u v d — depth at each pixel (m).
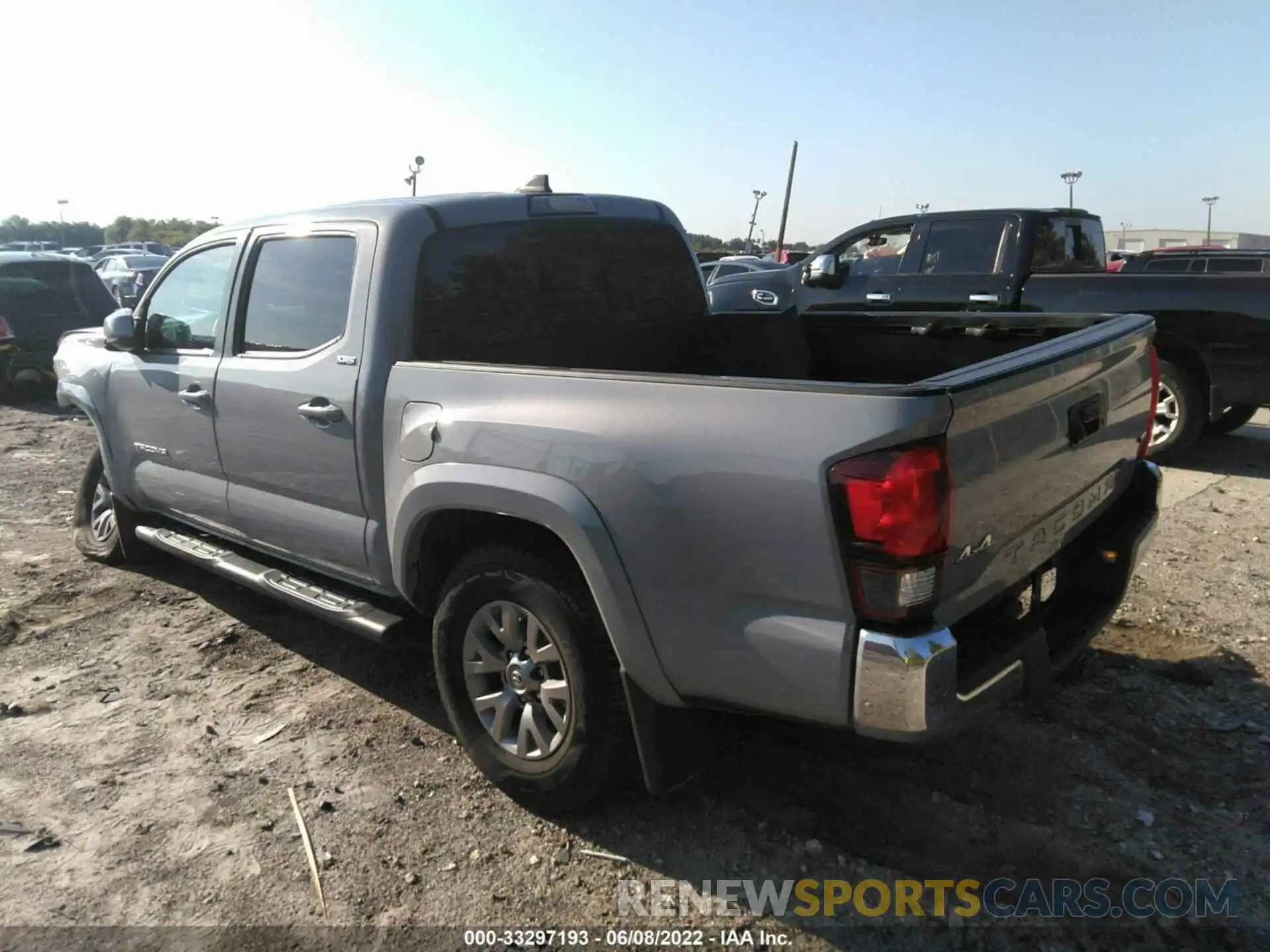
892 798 3.05
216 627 4.46
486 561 2.95
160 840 2.92
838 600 2.25
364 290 3.34
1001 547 2.52
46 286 10.85
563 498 2.61
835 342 4.27
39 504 6.62
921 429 2.12
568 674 2.80
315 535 3.63
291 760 3.35
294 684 3.91
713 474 2.37
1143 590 4.61
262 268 3.82
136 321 4.46
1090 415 2.89
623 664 2.64
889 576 2.17
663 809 3.03
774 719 3.50
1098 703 3.57
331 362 3.41
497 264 3.59
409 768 3.29
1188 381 7.04
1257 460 7.36
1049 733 3.38
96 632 4.42
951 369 3.98
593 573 2.59
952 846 2.82
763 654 2.38
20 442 8.77
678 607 2.48
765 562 2.32
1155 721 3.44
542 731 2.94
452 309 3.43
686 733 2.77
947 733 2.27
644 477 2.47
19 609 4.66
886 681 2.20
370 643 4.27
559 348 3.83
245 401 3.78
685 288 4.44
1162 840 2.82
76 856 2.85
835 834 2.90
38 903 2.66
